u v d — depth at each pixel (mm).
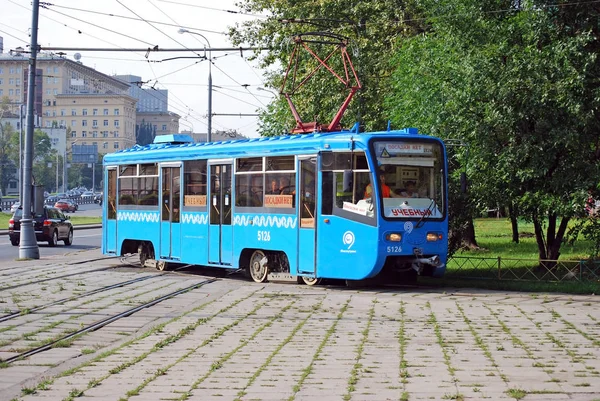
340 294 17062
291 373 9258
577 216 19500
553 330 12211
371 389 8359
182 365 9852
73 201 104562
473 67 19562
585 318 13422
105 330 12930
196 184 21750
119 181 25125
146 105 185250
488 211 20469
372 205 17094
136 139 155375
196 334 12219
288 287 18484
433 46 24719
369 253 17062
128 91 178875
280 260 19516
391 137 17438
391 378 8891
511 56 19797
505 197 19781
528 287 17734
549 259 19719
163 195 23047
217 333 12242
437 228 17719
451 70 21266
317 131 20406
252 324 13148
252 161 19891
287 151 18859
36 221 37812
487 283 18422
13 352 11047
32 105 28688
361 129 23516
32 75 28516
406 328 12555
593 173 18719
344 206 17578
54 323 13523
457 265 21922
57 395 8367
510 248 30141
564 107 18703
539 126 18734
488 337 11625
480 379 8766
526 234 39250
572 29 19531
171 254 22672
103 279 20609
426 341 11352
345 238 17531
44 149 135250
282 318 13766
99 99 147500
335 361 9945
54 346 11445
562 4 19344
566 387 8312
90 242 42656
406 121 26422
